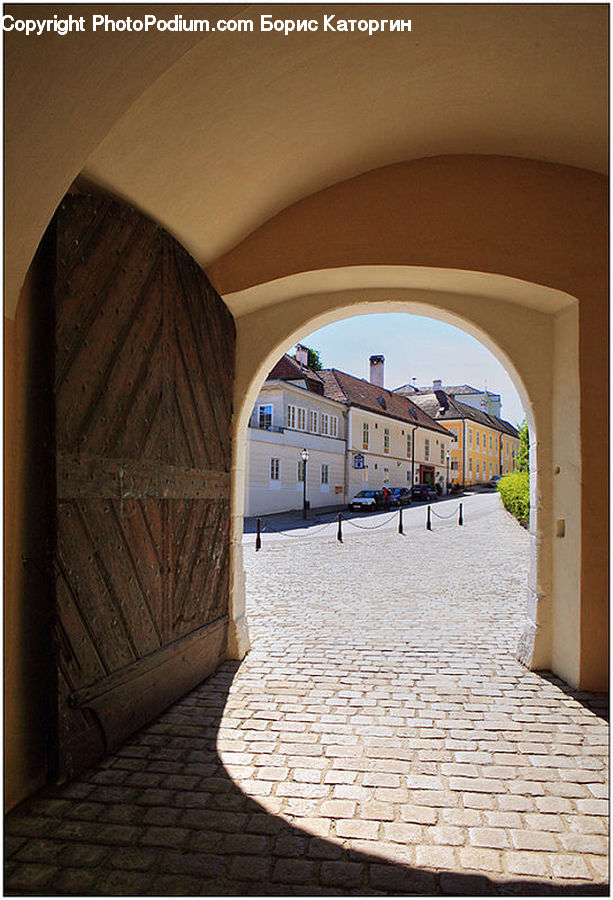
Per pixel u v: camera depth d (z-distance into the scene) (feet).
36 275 10.46
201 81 10.91
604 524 15.65
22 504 10.09
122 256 12.25
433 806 9.94
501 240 16.22
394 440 145.18
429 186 16.44
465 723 13.37
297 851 8.70
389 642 19.98
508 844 8.90
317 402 111.45
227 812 9.70
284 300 18.67
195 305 15.74
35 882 7.97
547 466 17.58
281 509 98.22
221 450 17.58
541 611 17.34
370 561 42.24
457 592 29.68
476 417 212.84
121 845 8.80
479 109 14.33
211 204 14.82
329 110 13.53
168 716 13.60
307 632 21.36
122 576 12.16
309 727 13.08
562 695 15.16
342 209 16.65
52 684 10.21
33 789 10.28
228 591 18.16
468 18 11.38
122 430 12.23
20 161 8.43
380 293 18.20
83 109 8.77
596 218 16.17
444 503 126.21
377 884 8.00
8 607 9.73
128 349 12.48
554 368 17.65
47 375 10.35
